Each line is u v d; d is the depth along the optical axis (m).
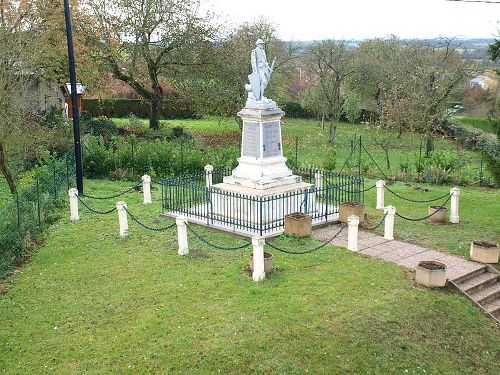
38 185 18.72
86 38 33.56
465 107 38.22
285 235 16.12
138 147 26.86
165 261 14.55
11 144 21.23
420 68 33.84
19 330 11.18
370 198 22.06
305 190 17.09
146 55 36.81
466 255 15.26
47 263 14.60
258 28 39.31
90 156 25.33
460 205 21.17
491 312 12.59
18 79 23.36
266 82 17.86
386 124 36.38
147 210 19.55
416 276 13.23
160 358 10.14
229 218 17.34
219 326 11.09
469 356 10.99
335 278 13.32
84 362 10.09
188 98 39.38
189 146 28.34
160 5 35.94
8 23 22.83
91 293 12.75
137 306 12.05
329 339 10.75
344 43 44.00
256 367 9.92
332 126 40.31
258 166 17.62
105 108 54.03
